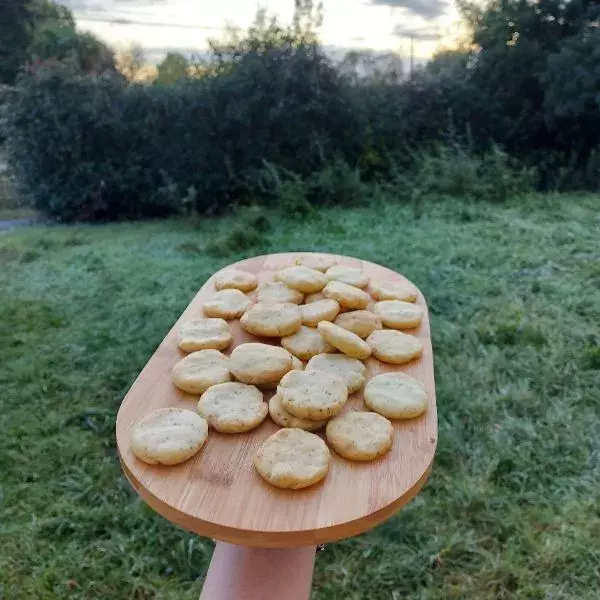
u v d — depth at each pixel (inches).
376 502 11.5
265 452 12.5
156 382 15.5
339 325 17.9
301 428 13.5
